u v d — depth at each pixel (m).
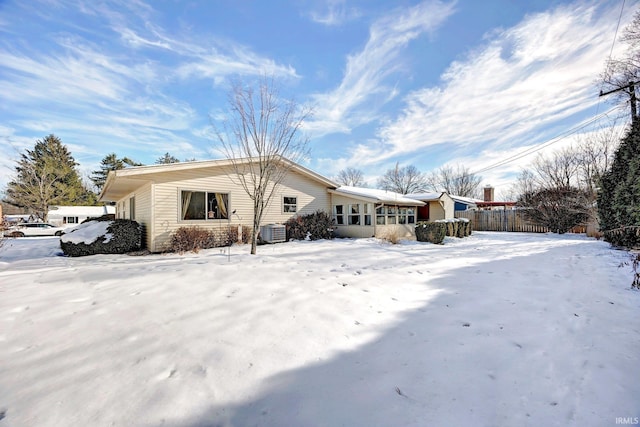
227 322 3.01
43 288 4.08
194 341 2.60
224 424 1.63
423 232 12.12
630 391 1.93
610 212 9.00
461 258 7.48
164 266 5.64
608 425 1.62
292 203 12.98
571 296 4.04
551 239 13.06
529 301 3.85
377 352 2.48
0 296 3.70
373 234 13.32
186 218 9.73
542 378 2.10
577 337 2.76
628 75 11.23
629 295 4.01
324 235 13.38
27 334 2.68
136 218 11.21
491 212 20.30
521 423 1.65
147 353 2.37
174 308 3.36
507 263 6.68
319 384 2.01
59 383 1.95
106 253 8.68
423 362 2.33
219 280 4.47
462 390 1.96
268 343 2.59
